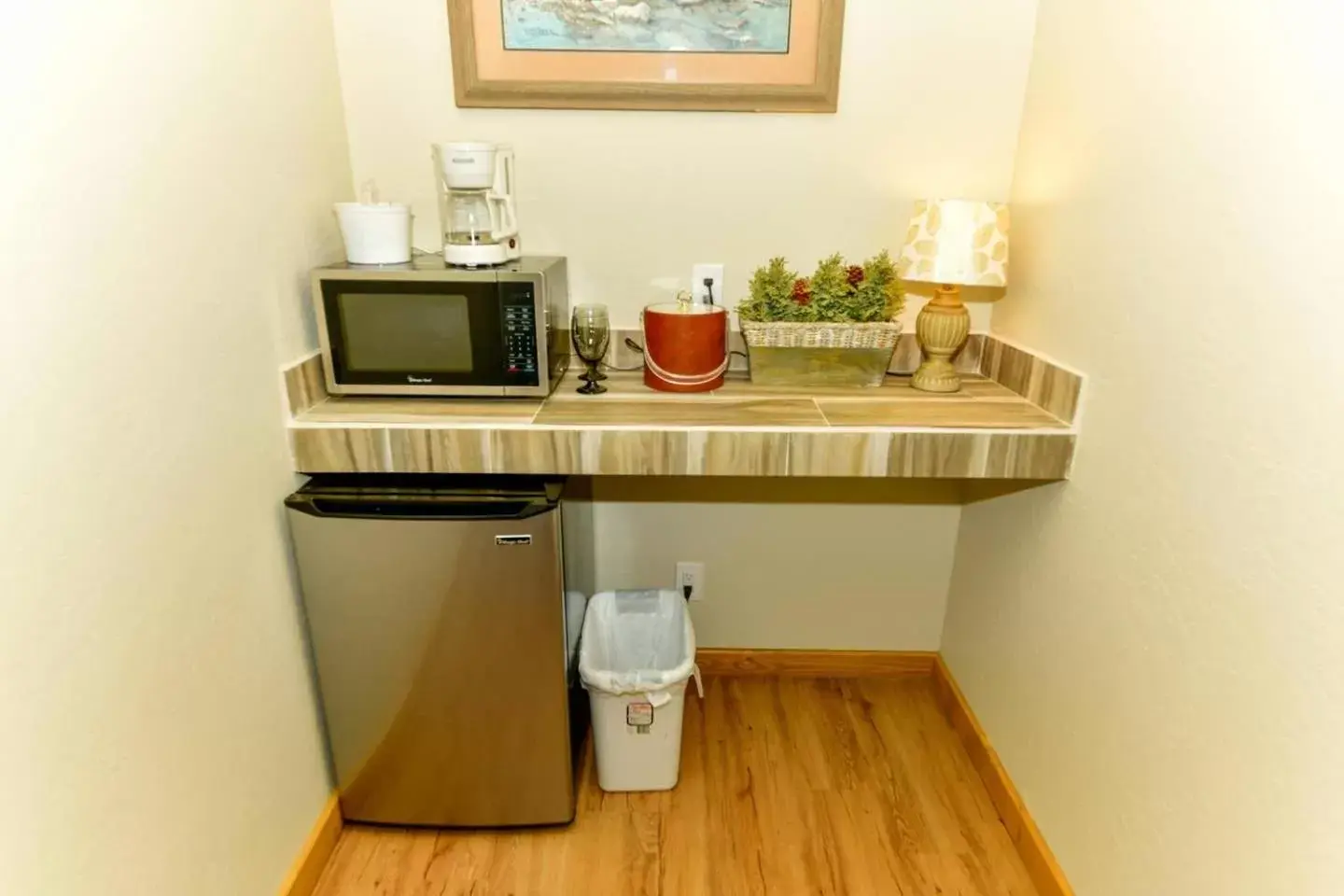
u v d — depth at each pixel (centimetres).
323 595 145
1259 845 96
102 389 95
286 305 143
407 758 158
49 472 87
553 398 161
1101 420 135
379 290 146
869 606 214
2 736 83
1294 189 92
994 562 182
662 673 162
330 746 160
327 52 159
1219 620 104
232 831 127
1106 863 131
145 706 105
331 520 138
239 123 125
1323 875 86
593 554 204
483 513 139
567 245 180
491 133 171
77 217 90
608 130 171
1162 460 117
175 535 111
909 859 161
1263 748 96
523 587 144
